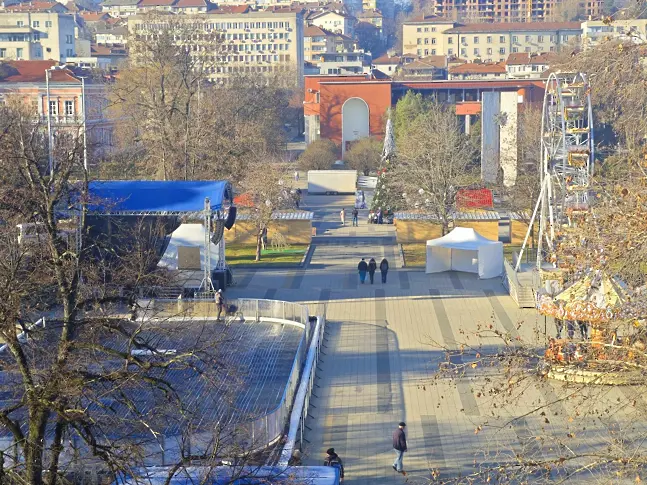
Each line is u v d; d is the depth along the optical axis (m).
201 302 67.25
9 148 52.16
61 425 30.95
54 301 37.91
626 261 28.83
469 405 48.88
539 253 76.19
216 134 106.81
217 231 74.69
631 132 35.16
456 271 86.88
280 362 56.66
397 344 61.75
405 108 180.62
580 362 29.36
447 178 102.31
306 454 41.78
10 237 39.22
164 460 36.41
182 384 49.97
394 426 46.38
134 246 61.25
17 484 29.80
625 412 43.97
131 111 140.38
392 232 114.25
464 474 39.88
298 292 78.81
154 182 74.06
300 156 185.88
